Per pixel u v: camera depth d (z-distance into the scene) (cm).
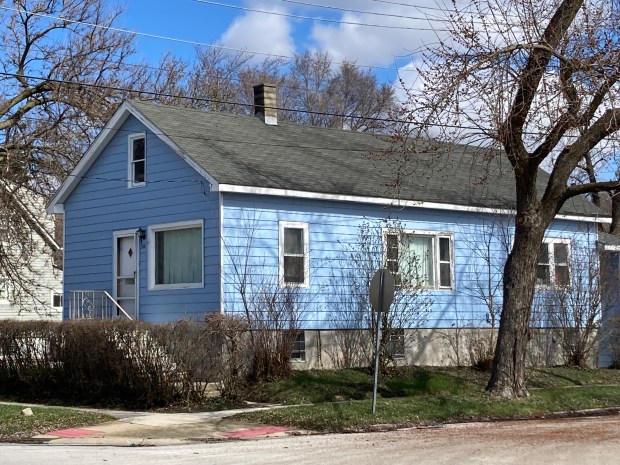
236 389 1911
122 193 2416
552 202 1869
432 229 2519
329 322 2264
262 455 1214
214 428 1543
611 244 2889
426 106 1697
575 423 1617
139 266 2341
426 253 2511
